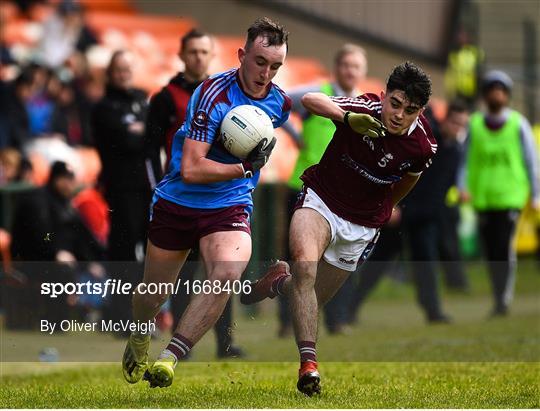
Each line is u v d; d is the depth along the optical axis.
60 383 26.03
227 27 69.50
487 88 45.97
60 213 37.31
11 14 64.06
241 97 22.11
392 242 43.59
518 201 45.81
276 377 26.77
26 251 37.00
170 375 21.17
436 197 42.62
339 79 34.81
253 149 21.81
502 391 23.81
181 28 67.12
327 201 23.20
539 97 69.00
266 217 38.44
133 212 33.38
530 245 58.34
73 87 52.91
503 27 71.25
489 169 45.81
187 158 21.70
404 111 22.05
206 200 22.20
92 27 64.00
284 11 70.00
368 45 70.75
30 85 49.41
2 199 40.06
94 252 37.62
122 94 34.00
